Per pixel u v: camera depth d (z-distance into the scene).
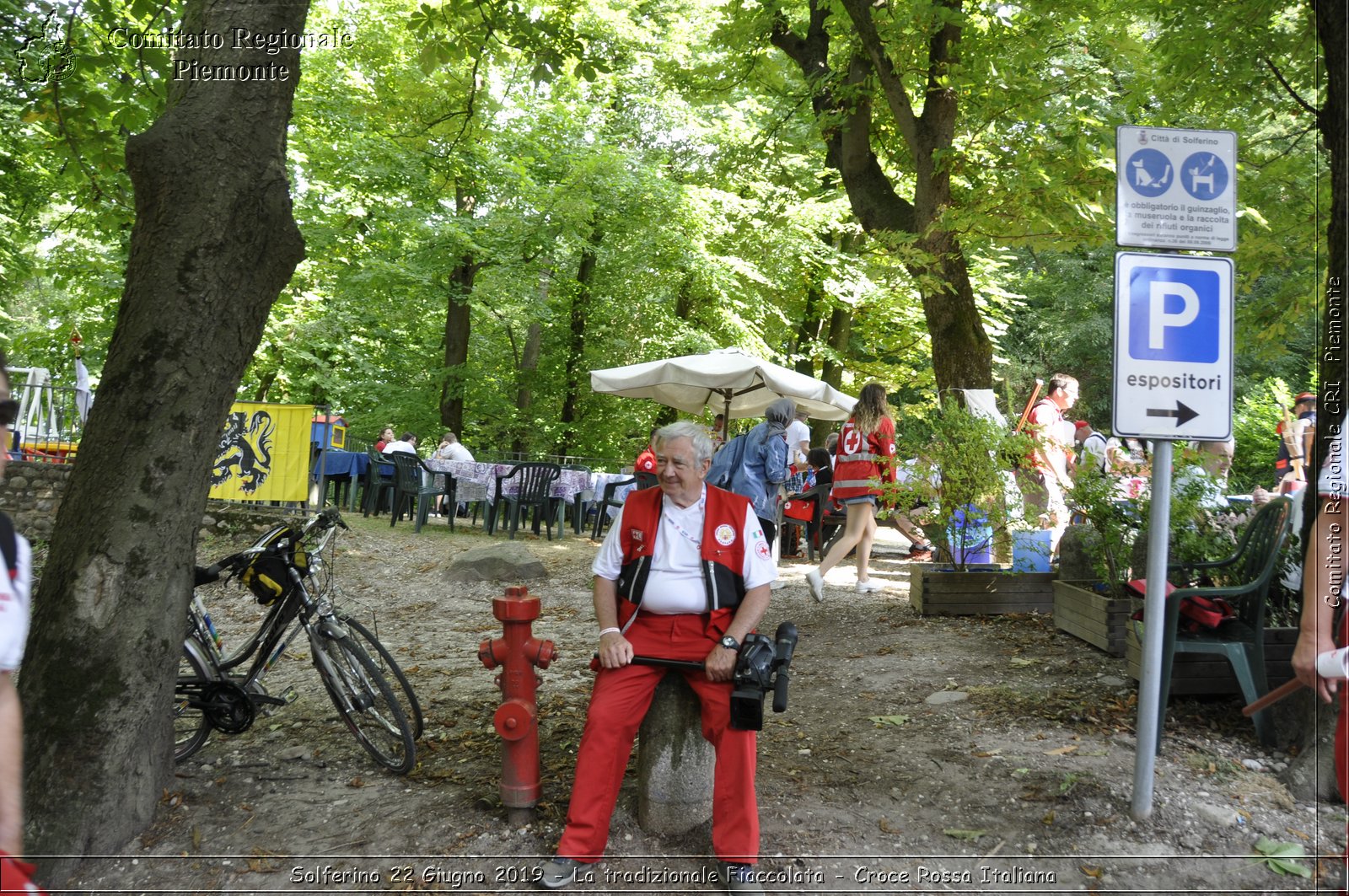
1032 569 7.21
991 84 8.50
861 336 21.69
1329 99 3.65
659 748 3.58
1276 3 7.12
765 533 7.25
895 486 7.18
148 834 3.50
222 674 4.40
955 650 5.90
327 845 3.49
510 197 18.25
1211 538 5.04
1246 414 13.41
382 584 9.16
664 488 3.55
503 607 3.64
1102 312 25.06
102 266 16.33
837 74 9.88
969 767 4.01
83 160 6.80
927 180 8.99
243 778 4.08
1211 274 3.50
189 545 3.63
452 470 12.98
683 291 19.50
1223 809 3.51
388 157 17.08
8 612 1.93
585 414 22.06
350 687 4.29
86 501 3.45
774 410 7.25
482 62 7.87
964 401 8.63
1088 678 5.11
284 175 3.67
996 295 17.80
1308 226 8.47
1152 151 3.53
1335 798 3.57
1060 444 7.16
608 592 3.59
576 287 21.00
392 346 22.92
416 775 4.15
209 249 3.49
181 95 3.58
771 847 3.45
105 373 3.52
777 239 17.42
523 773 3.63
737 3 10.38
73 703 3.32
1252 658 4.11
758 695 3.18
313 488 11.39
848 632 6.62
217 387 3.60
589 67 7.59
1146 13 8.22
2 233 15.52
